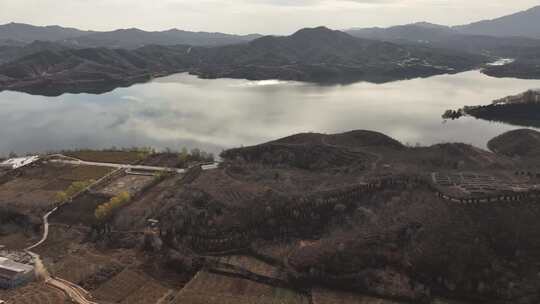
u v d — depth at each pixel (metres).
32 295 141.00
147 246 173.12
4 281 146.62
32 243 179.50
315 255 158.88
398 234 164.75
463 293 142.50
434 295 142.75
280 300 141.25
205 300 138.75
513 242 155.75
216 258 163.50
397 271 150.62
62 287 146.00
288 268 155.38
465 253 152.25
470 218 168.38
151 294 144.25
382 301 140.75
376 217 179.75
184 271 158.62
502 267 148.00
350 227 176.88
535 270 145.62
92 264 159.88
